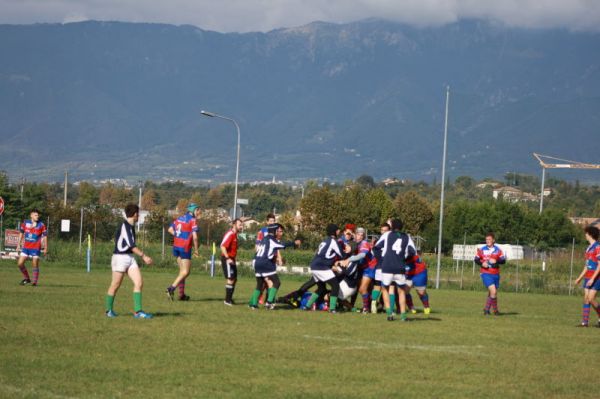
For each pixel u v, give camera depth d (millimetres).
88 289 36812
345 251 31156
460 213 140250
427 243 122750
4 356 17812
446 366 18734
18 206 98938
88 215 99812
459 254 81688
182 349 19516
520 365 19266
